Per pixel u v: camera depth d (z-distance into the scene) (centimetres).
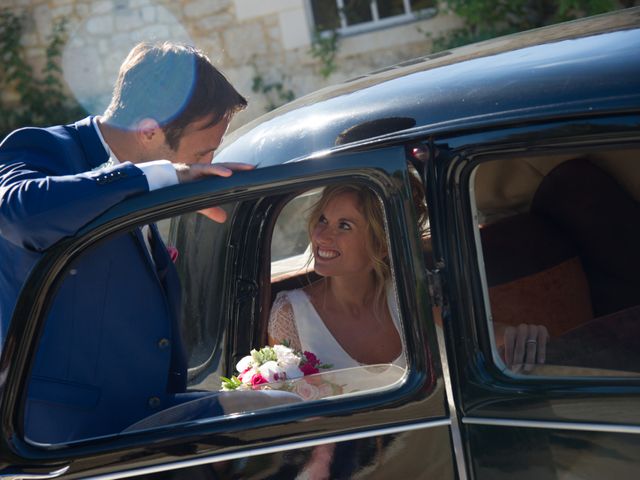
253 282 303
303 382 229
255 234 301
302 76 945
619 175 272
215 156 272
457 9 898
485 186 252
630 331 219
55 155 252
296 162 221
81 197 222
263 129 256
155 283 248
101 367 242
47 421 237
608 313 268
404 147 214
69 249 227
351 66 940
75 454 223
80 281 238
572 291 263
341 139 222
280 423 217
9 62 966
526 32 271
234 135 284
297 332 292
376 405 212
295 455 216
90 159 261
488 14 895
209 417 228
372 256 273
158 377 248
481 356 210
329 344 287
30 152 251
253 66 946
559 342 221
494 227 255
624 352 216
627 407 198
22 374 226
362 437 212
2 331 241
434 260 211
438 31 922
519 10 893
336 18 937
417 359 212
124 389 245
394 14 929
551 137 205
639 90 202
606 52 215
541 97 208
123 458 221
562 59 218
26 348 226
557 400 203
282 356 262
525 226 261
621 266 271
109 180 224
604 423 199
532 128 206
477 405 208
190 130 259
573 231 269
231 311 299
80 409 239
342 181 219
